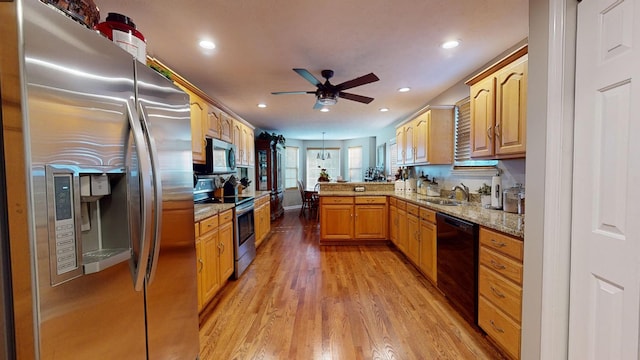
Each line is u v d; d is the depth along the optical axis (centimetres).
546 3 119
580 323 112
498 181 246
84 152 81
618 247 96
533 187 130
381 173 689
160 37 213
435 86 347
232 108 462
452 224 228
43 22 70
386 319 215
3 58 65
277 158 688
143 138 101
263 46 229
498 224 174
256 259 365
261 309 232
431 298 250
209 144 297
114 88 93
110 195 97
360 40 221
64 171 75
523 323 139
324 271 320
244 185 452
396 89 358
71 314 79
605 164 101
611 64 98
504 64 201
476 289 196
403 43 227
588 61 107
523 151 185
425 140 363
